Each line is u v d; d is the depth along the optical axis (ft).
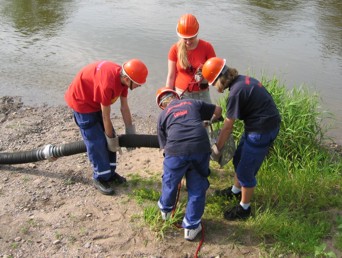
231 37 33.96
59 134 20.45
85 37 33.96
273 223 13.99
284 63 28.99
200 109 13.26
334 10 41.88
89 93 13.91
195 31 14.83
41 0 45.65
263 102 12.79
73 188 16.15
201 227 13.91
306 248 13.16
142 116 23.03
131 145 14.98
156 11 41.83
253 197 15.69
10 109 23.17
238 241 13.64
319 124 21.33
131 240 13.58
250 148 13.20
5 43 32.71
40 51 31.19
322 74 27.40
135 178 16.83
